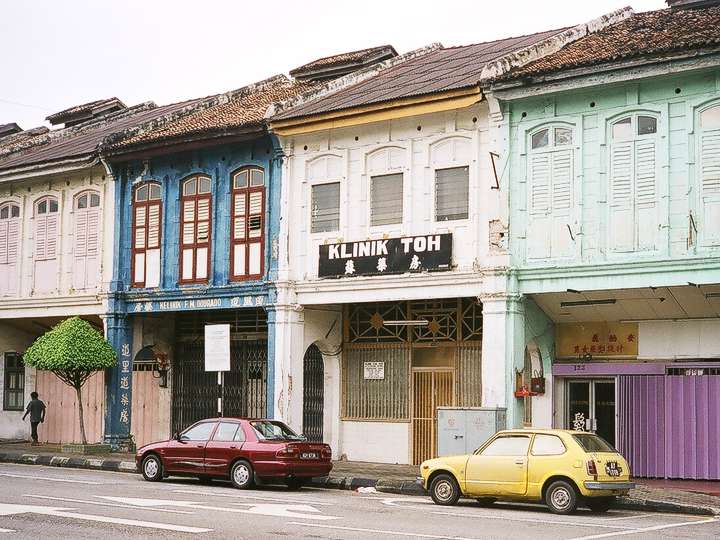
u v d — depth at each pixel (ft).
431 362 82.48
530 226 70.38
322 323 86.12
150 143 90.07
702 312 69.31
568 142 69.41
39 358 89.25
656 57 63.52
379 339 85.46
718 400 69.21
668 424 70.74
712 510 54.95
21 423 109.50
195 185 90.63
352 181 80.18
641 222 66.08
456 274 73.41
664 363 71.15
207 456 66.39
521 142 71.05
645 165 66.23
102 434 98.53
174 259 90.89
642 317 72.13
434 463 57.62
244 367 92.38
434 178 76.02
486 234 72.79
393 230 77.82
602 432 74.08
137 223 94.32
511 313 70.49
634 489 63.62
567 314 74.13
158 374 97.96
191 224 90.22
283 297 82.53
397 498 61.52
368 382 85.81
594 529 46.21
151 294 91.81
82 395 104.63
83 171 98.68
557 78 67.62
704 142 64.18
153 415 98.12
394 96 75.87
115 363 92.73
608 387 74.23
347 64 102.94
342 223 80.28
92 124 122.93
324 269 80.74
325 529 44.24
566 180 69.10
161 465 68.54
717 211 63.41
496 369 70.38
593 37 78.18
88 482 66.39
